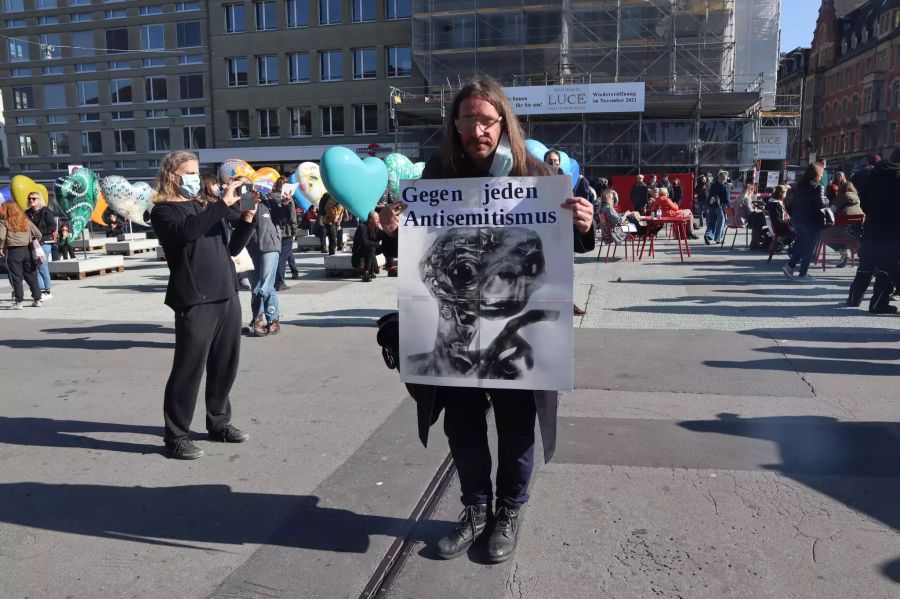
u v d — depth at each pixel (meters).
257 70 38.62
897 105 51.75
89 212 17.64
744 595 2.54
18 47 43.09
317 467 3.81
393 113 30.83
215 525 3.17
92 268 13.41
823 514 3.12
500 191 2.62
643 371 5.48
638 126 29.05
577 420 4.41
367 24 36.16
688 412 4.52
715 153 29.25
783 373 5.34
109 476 3.74
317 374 5.73
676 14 29.12
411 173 8.68
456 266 2.68
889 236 7.25
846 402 4.63
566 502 3.29
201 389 5.39
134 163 41.81
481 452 2.87
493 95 2.58
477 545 2.90
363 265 11.46
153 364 6.26
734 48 29.06
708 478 3.52
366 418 4.61
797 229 9.99
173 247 3.84
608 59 29.95
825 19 63.31
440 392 2.89
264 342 6.96
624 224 13.02
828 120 63.47
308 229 19.67
